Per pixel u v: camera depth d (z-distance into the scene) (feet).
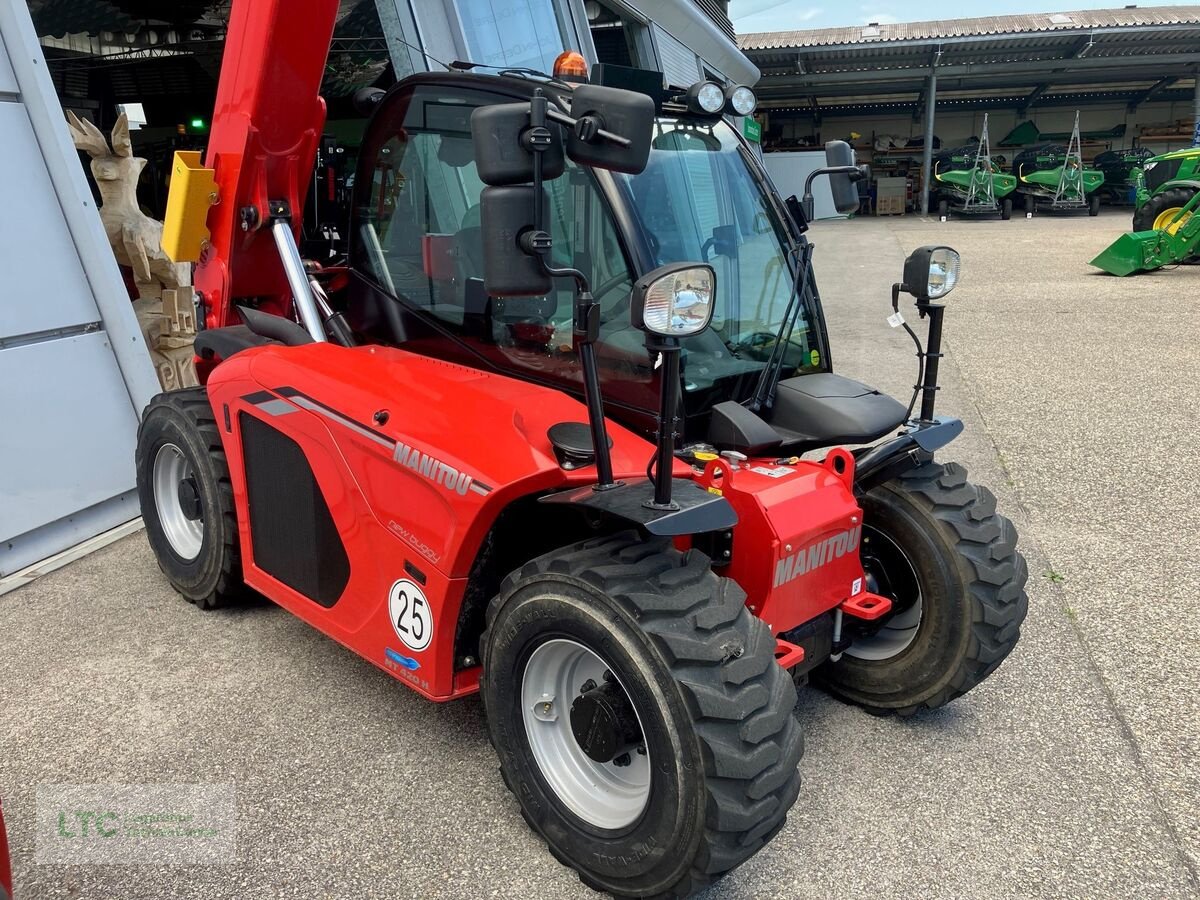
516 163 6.26
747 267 9.00
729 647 6.23
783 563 7.55
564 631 6.66
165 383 17.03
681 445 8.29
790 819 7.89
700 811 6.04
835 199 9.43
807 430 8.64
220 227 10.73
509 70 9.52
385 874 7.23
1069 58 78.89
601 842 6.73
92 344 14.10
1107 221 67.82
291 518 9.34
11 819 7.86
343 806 8.00
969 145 83.25
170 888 7.10
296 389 8.86
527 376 9.14
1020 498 15.29
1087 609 11.60
